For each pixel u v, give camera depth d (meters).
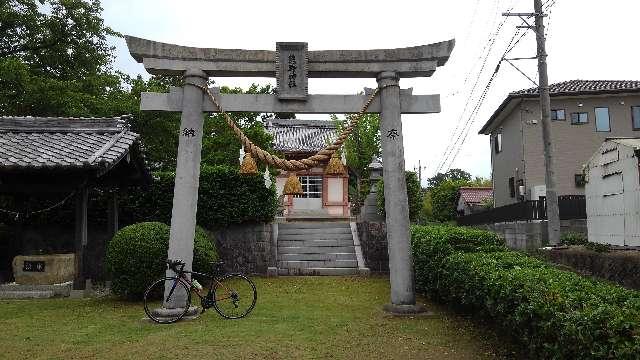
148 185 12.97
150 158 20.33
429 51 8.30
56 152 9.94
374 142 25.45
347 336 6.37
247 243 14.59
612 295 3.82
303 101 8.28
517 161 22.28
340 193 26.05
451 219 33.91
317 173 26.03
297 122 30.83
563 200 14.99
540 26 12.25
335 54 8.30
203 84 8.18
